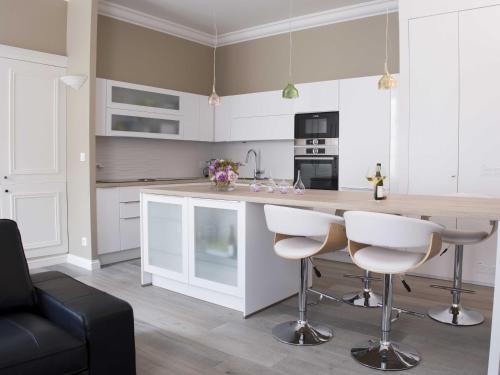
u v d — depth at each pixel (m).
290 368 2.49
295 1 5.09
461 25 3.98
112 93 5.09
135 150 5.82
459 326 3.09
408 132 4.31
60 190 4.91
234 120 6.18
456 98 4.05
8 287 2.11
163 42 5.92
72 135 4.85
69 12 4.86
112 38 5.29
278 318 3.26
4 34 4.39
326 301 3.64
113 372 1.97
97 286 4.07
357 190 4.97
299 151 5.46
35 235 4.72
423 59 4.19
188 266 3.66
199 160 6.77
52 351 1.76
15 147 4.52
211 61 6.71
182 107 5.95
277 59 6.03
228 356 2.64
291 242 2.90
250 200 3.12
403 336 2.93
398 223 2.25
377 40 5.19
